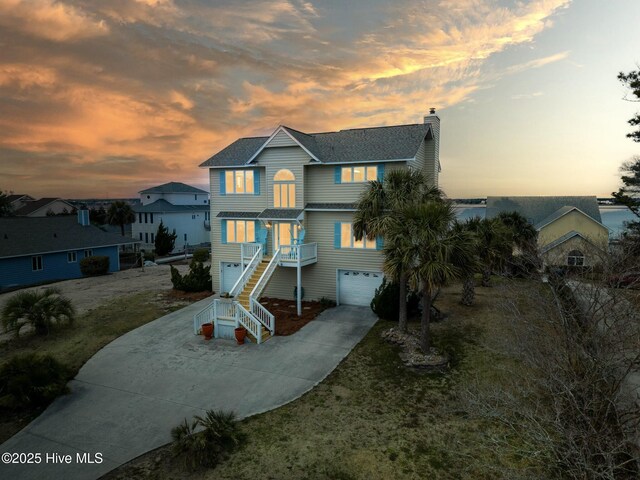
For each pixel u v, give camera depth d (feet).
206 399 38.93
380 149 69.10
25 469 28.91
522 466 27.55
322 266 72.74
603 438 22.48
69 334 57.77
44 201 207.00
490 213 158.20
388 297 61.52
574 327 28.94
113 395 40.01
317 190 72.84
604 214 152.87
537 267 38.40
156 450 31.12
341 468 28.30
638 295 27.20
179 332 58.39
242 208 78.89
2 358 49.57
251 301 57.57
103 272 110.93
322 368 45.37
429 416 34.71
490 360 44.83
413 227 44.06
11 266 96.73
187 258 153.99
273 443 31.42
